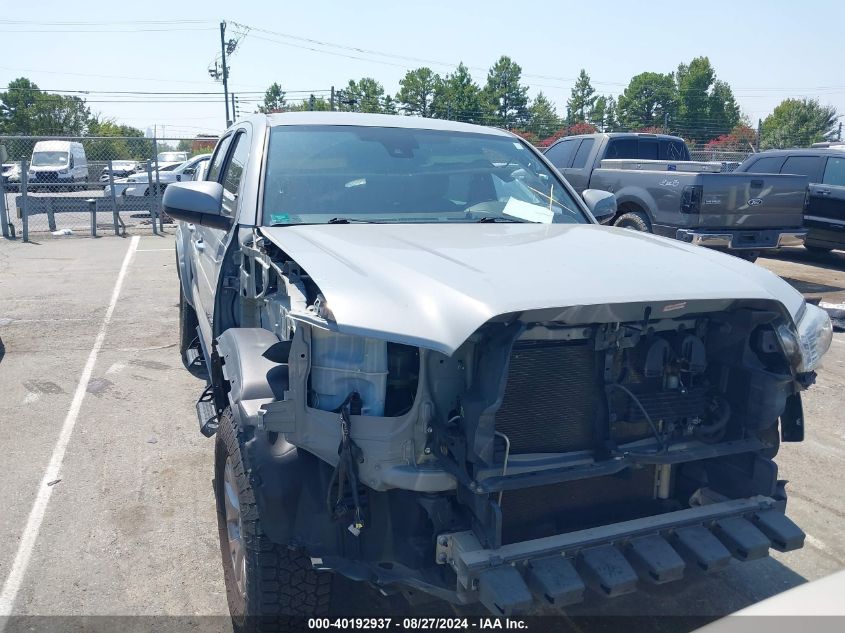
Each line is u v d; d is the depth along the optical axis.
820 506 4.39
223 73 46.53
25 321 8.27
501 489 2.45
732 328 2.88
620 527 2.69
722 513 2.82
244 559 2.79
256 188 3.85
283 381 2.84
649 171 10.41
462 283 2.55
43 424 5.34
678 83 98.75
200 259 5.23
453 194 4.06
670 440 2.87
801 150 13.03
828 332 3.20
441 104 83.31
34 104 60.59
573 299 2.48
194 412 5.61
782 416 3.15
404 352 2.58
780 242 10.19
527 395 2.64
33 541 3.83
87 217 20.12
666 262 2.97
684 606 3.43
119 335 7.73
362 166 4.08
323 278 2.66
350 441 2.50
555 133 84.69
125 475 4.58
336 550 2.63
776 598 1.79
